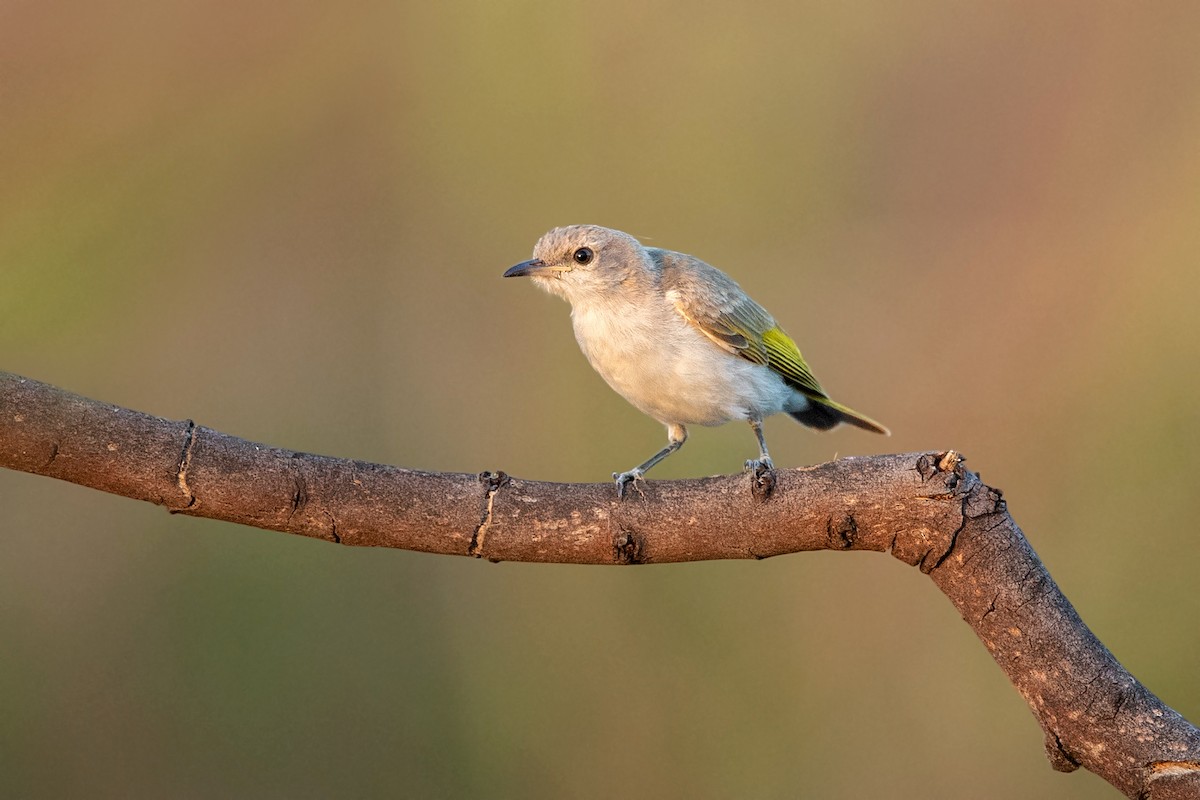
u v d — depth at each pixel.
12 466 6.31
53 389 6.34
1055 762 6.35
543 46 14.66
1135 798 6.12
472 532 6.75
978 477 6.56
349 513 6.62
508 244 14.26
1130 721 6.12
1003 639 6.38
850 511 6.62
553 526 6.80
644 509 6.82
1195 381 12.60
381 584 11.59
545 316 13.81
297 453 6.66
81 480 6.40
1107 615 11.80
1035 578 6.36
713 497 6.81
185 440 6.47
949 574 6.50
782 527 6.73
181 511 6.56
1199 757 5.98
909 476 6.54
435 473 6.79
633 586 11.80
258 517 6.57
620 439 13.16
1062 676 6.23
